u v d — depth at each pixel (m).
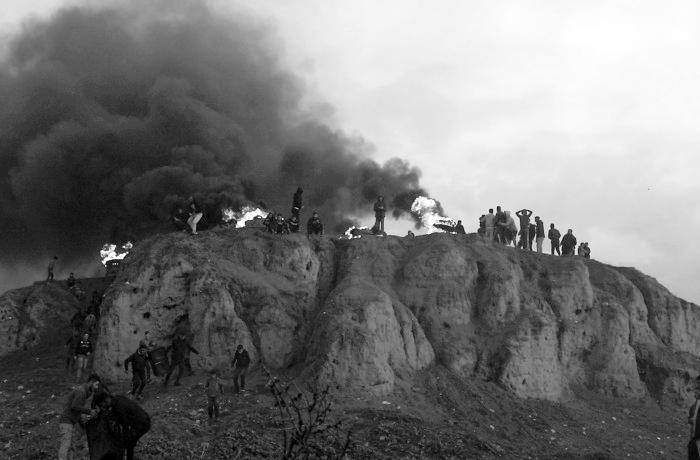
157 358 29.19
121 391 27.42
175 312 30.38
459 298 33.03
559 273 36.34
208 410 24.25
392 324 30.05
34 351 34.69
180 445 21.05
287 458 12.08
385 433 24.05
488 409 28.73
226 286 30.59
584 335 35.09
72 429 14.91
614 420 31.23
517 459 24.44
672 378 34.84
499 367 31.22
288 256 33.09
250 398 26.12
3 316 36.22
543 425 28.55
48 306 37.19
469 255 35.09
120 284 30.67
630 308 37.06
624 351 35.00
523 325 32.44
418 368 30.28
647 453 27.95
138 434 14.68
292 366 30.11
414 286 33.66
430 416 27.03
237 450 21.00
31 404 26.77
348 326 28.77
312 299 33.19
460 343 31.78
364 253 35.12
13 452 20.84
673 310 38.59
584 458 25.42
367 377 27.75
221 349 29.03
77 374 28.81
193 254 31.86
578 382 34.06
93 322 30.05
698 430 13.72
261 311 30.58
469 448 24.36
